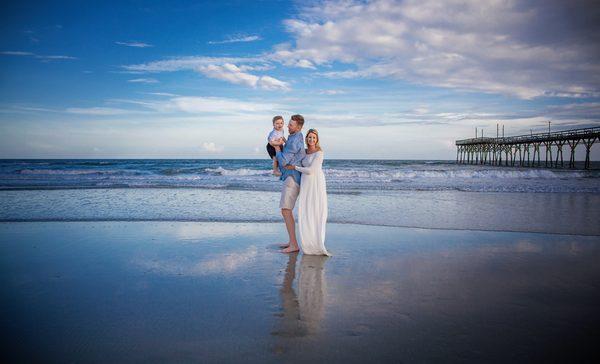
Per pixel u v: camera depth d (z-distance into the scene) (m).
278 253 5.37
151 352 2.48
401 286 3.92
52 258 5.02
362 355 2.44
